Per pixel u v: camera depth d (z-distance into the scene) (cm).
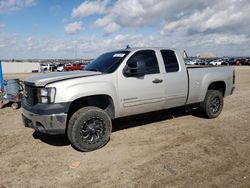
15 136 563
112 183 354
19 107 929
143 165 407
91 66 574
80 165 412
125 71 515
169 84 580
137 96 532
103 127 481
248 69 3672
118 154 454
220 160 421
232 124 635
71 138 457
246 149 468
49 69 5550
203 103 677
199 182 352
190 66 687
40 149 484
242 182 351
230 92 740
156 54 572
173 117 706
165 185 345
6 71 6481
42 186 350
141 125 630
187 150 466
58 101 441
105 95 494
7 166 413
